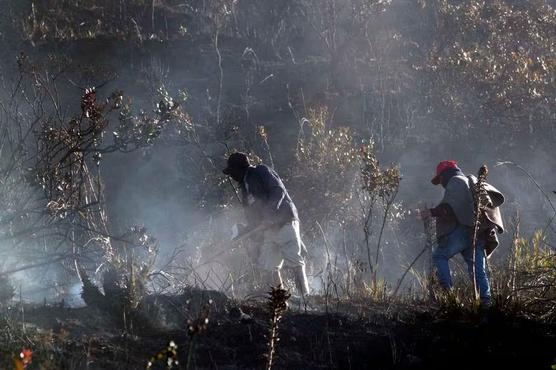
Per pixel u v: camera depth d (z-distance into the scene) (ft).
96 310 62.85
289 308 68.23
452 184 76.79
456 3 176.24
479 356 63.21
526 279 73.67
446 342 64.85
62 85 134.92
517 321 67.56
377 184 83.25
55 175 67.87
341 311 69.97
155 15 179.11
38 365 51.13
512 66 145.59
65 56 147.02
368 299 75.25
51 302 66.18
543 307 69.36
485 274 73.87
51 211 66.64
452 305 69.21
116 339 58.49
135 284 63.87
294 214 80.23
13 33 160.56
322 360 60.70
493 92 141.49
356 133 142.51
